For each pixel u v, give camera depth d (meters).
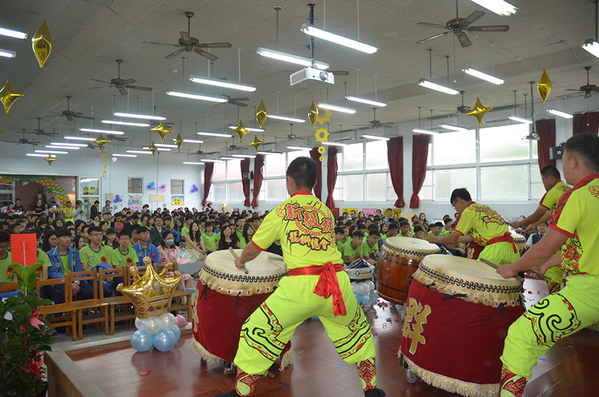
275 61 8.35
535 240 7.63
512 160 11.91
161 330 3.03
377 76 9.43
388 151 14.70
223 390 2.37
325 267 1.93
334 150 16.77
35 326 2.37
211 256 2.73
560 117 10.77
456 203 3.44
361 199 16.14
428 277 2.33
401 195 14.36
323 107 9.29
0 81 9.98
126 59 8.16
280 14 6.29
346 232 6.41
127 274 4.44
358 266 4.41
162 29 6.83
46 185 19.73
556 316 1.74
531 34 7.08
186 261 6.46
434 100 10.95
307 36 7.12
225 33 6.98
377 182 15.64
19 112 13.09
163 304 3.09
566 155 1.89
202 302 2.53
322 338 3.27
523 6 6.09
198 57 8.09
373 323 3.72
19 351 2.27
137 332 3.01
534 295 4.88
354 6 6.04
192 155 23.83
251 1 5.91
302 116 13.16
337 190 17.03
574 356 2.88
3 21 6.70
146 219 10.59
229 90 10.45
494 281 2.15
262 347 1.97
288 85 10.04
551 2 5.98
